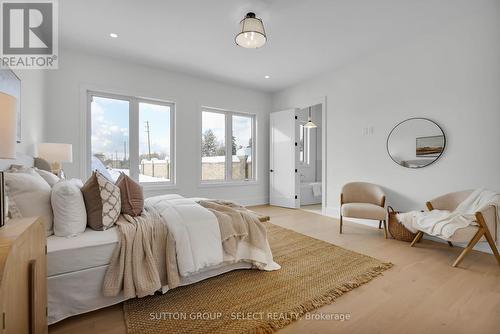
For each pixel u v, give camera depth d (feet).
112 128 12.88
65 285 4.74
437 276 6.77
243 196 17.58
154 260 5.49
